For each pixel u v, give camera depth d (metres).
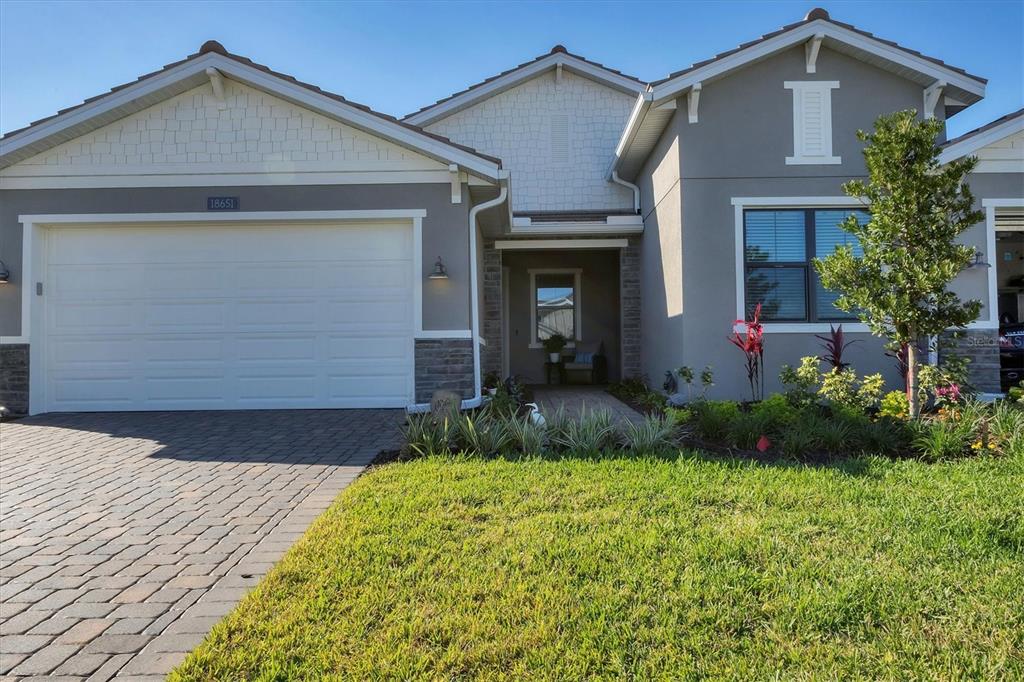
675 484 4.61
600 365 13.79
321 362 9.02
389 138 8.66
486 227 11.51
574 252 14.23
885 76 9.45
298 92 8.54
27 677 2.45
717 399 9.22
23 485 5.06
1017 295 15.10
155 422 7.93
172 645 2.67
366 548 3.53
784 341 9.30
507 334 14.23
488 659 2.47
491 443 5.87
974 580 3.06
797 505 4.13
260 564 3.49
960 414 6.29
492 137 13.80
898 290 6.38
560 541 3.57
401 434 6.87
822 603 2.81
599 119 13.80
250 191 8.81
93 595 3.13
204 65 8.44
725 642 2.57
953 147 8.99
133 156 8.80
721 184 9.38
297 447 6.39
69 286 9.01
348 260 9.05
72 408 8.94
